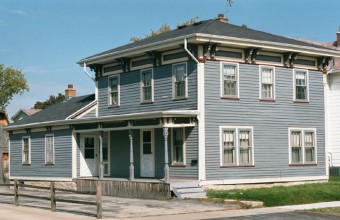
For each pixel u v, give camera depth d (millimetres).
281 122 30047
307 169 31109
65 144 33406
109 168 32594
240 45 27938
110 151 32625
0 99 82500
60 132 33969
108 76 33500
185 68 27922
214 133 27266
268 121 29469
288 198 23922
